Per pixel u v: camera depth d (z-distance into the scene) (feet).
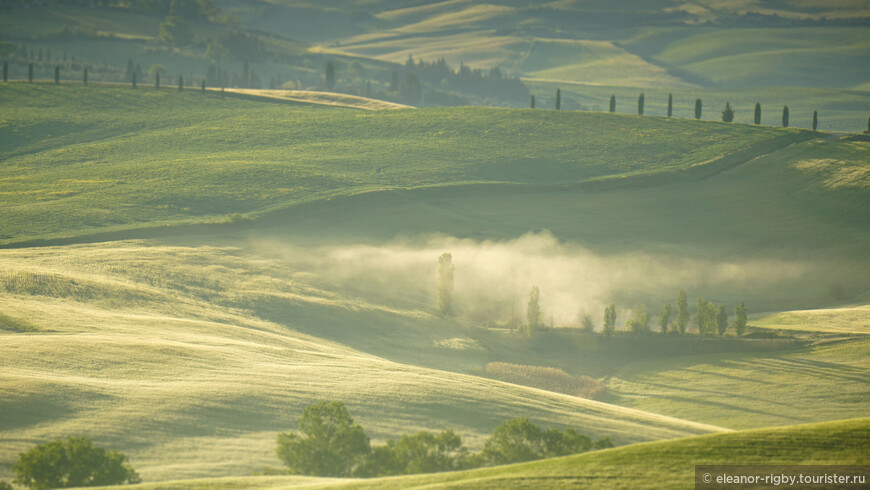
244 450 440.04
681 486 303.27
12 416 445.78
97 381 516.32
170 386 516.73
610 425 531.09
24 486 381.40
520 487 308.19
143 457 419.95
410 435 473.67
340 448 412.36
